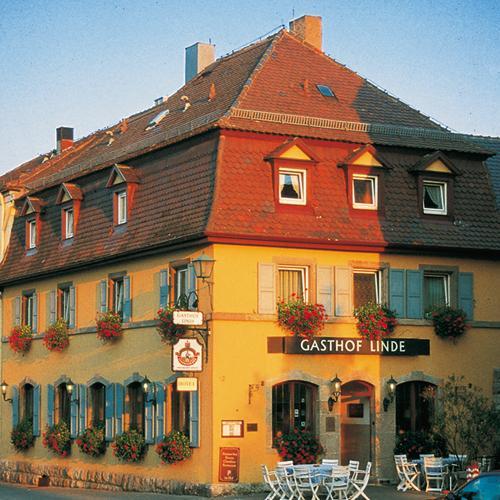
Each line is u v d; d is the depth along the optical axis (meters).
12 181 41.97
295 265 29.14
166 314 29.22
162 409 30.11
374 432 29.78
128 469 31.78
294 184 29.55
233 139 29.11
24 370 38.91
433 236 30.67
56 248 36.97
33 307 38.53
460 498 18.55
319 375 29.17
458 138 32.47
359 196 30.36
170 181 30.73
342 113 31.64
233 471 27.78
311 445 28.67
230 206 28.31
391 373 30.12
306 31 38.28
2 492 32.22
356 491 27.42
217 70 36.56
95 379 33.94
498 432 28.58
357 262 29.91
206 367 28.20
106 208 34.25
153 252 30.61
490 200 32.19
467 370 31.12
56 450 35.41
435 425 28.09
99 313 33.53
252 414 28.27
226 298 28.17
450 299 31.23
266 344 28.58
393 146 31.05
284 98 31.34
